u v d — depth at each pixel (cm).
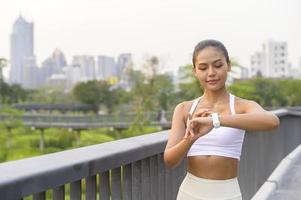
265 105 6009
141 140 294
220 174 227
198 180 229
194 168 231
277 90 6266
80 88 7838
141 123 5075
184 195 234
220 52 228
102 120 5712
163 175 321
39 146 5466
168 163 225
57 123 5772
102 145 262
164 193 322
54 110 7931
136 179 283
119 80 8294
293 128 930
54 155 219
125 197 271
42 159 206
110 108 7600
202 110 218
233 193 228
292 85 6494
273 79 6956
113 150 247
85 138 4862
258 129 215
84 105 7706
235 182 231
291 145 911
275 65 13688
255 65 13838
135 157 267
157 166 310
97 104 7656
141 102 6166
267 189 588
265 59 13800
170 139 232
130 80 7106
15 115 6134
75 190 217
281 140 812
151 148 286
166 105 6072
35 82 18850
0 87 8438
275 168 745
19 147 5216
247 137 542
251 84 6178
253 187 577
